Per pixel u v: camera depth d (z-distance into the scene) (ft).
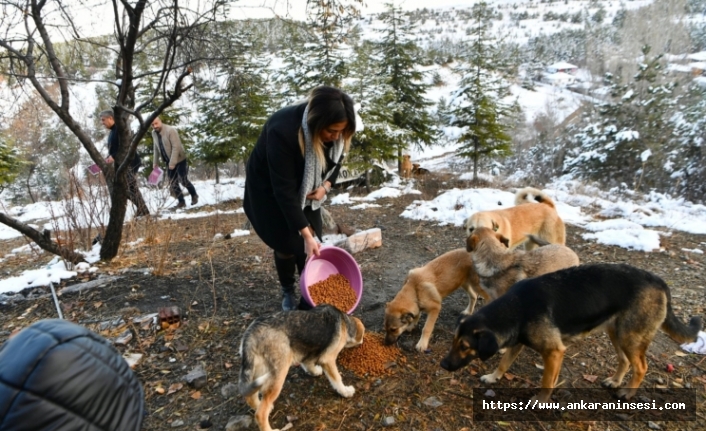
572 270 10.17
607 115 45.96
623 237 20.07
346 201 32.50
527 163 55.88
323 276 13.76
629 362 10.01
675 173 38.58
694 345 11.57
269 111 41.01
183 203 32.96
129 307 13.99
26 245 25.53
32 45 16.75
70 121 18.31
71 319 13.43
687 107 42.32
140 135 15.94
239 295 15.05
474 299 13.84
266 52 40.34
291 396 10.07
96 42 16.72
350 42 35.14
